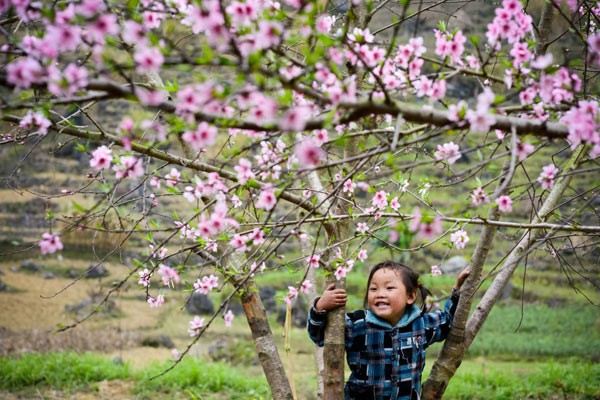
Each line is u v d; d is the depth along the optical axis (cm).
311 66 168
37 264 1802
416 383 299
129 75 181
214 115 172
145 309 1550
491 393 852
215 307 1573
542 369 974
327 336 269
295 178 199
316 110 201
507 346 1255
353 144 272
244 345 1294
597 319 1402
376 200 269
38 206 2119
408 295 305
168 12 193
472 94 1080
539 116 202
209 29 162
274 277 1755
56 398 823
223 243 288
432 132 202
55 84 156
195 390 859
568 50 260
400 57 212
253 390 850
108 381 888
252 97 166
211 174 229
